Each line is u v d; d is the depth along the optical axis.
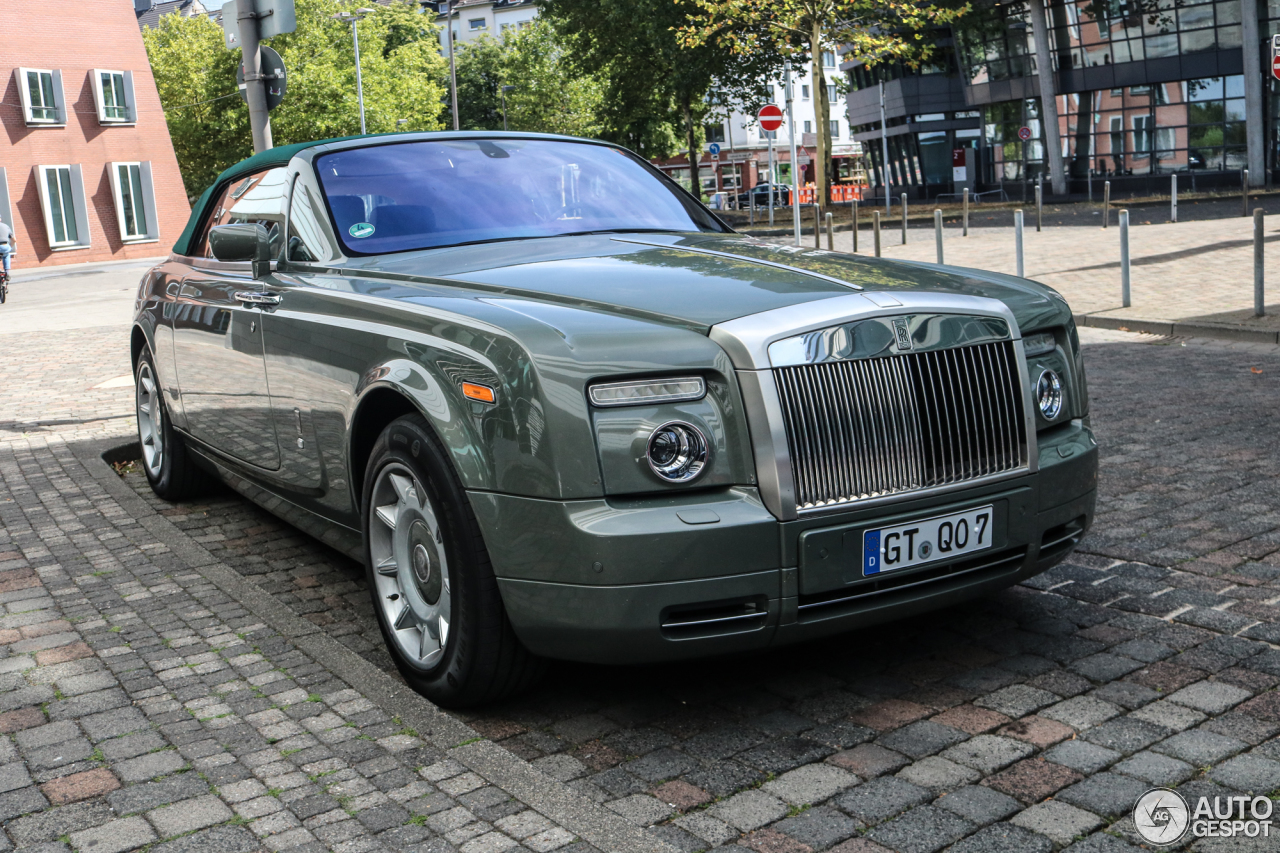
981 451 3.15
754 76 44.25
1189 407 6.95
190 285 5.16
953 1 44.47
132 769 2.95
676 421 2.85
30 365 11.73
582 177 4.60
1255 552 4.31
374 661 3.74
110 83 42.09
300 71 53.59
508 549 2.93
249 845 2.55
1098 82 41.78
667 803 2.71
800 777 2.80
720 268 3.44
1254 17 36.50
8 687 3.54
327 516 4.12
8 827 2.68
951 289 3.29
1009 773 2.76
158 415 5.88
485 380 2.95
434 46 78.44
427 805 2.70
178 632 3.97
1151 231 20.22
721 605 2.89
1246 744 2.84
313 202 4.30
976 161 54.75
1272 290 11.64
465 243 4.09
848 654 3.56
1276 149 37.34
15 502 6.02
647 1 42.66
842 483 2.95
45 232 40.31
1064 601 3.92
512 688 3.20
